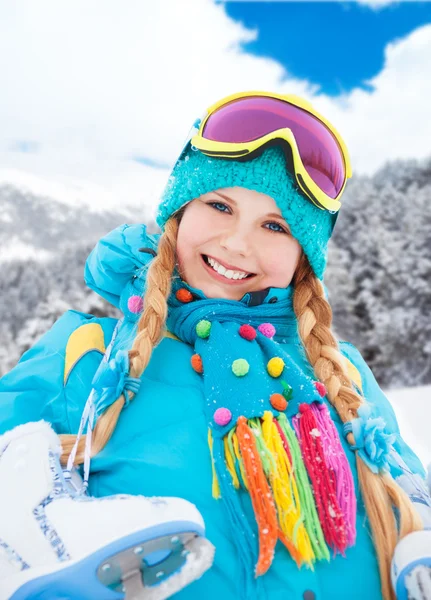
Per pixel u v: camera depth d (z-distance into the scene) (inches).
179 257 50.4
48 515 30.7
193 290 50.2
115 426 41.4
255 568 34.3
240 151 45.2
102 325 53.5
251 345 45.5
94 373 46.9
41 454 35.1
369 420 41.9
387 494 39.6
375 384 57.7
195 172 48.9
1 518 30.9
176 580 28.8
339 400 45.5
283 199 46.1
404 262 389.7
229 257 47.4
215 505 37.1
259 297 50.5
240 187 46.3
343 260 408.2
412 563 32.4
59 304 365.1
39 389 44.6
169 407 42.6
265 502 34.6
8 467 33.8
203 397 43.9
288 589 34.6
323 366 48.9
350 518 36.6
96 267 56.5
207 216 47.9
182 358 47.3
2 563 29.3
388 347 380.5
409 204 411.2
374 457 40.0
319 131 49.5
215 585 34.6
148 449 39.9
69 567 26.9
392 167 451.8
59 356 47.8
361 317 401.1
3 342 361.7
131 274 55.1
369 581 36.5
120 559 27.2
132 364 42.9
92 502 31.1
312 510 36.1
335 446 39.8
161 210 54.8
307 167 48.5
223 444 38.9
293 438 39.0
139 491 37.7
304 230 48.3
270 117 47.8
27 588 26.6
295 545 34.1
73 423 42.9
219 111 49.7
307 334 51.1
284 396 42.5
